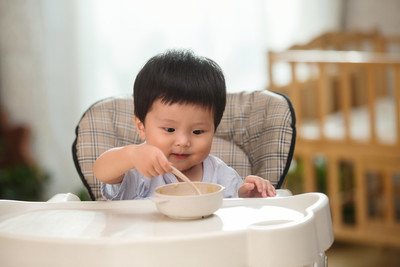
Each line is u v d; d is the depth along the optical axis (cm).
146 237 67
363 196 262
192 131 99
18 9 302
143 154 86
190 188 86
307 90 348
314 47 332
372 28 355
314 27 372
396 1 366
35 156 314
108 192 102
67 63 311
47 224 81
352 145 259
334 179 267
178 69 98
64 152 316
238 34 345
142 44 326
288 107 129
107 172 93
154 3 327
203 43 336
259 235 69
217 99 100
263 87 350
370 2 375
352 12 383
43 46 306
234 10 343
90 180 124
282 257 69
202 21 336
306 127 290
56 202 92
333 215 270
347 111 258
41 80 308
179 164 100
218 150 132
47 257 67
